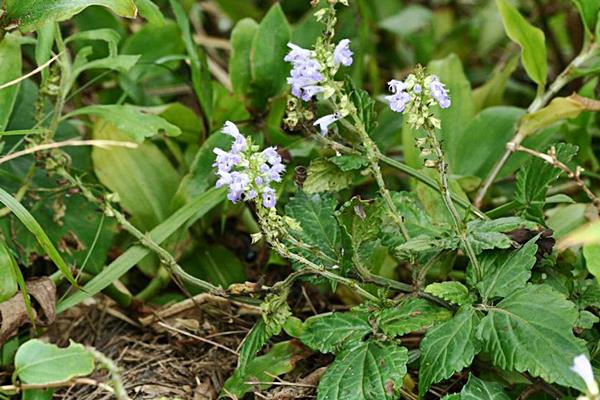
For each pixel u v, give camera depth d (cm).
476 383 76
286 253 78
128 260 85
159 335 90
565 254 83
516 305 76
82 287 85
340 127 90
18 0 83
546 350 73
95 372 86
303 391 83
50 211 91
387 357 76
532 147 94
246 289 81
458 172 95
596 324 82
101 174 94
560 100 89
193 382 86
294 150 92
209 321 90
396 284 81
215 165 76
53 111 91
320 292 92
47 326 85
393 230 83
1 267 81
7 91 87
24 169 93
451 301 77
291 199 83
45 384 75
